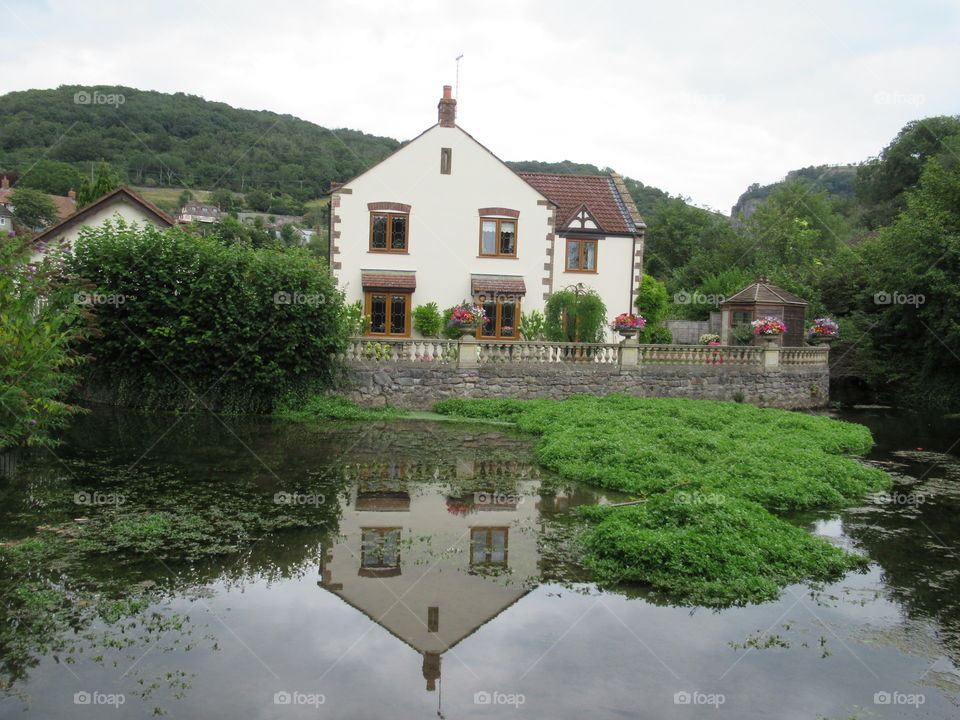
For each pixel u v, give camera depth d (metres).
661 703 5.11
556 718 4.85
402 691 5.16
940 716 5.05
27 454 12.16
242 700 4.95
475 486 11.12
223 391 17.97
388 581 7.18
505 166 25.69
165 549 7.83
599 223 27.28
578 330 25.44
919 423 20.86
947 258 23.67
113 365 17.83
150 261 17.73
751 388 22.25
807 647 6.06
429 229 25.38
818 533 9.31
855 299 29.34
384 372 19.22
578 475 11.67
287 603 6.59
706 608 6.80
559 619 6.44
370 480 11.30
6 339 11.42
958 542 9.03
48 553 7.56
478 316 19.84
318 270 18.89
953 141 39.72
